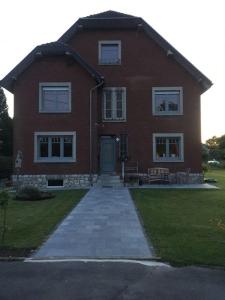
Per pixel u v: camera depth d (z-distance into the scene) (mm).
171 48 26547
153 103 26625
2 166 29969
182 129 26547
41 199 18406
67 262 8117
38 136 25188
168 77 26703
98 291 6496
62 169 25094
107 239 10133
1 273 7449
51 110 25219
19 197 18406
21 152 25047
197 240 9844
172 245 9359
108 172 26547
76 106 25219
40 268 7727
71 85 25219
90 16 27094
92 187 23844
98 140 26391
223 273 7445
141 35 26969
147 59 26828
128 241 9898
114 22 26812
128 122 26656
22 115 25234
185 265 7902
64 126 25156
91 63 26891
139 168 26516
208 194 20000
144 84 26734
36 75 25266
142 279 7086
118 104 26797
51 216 13633
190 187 23594
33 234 10742
